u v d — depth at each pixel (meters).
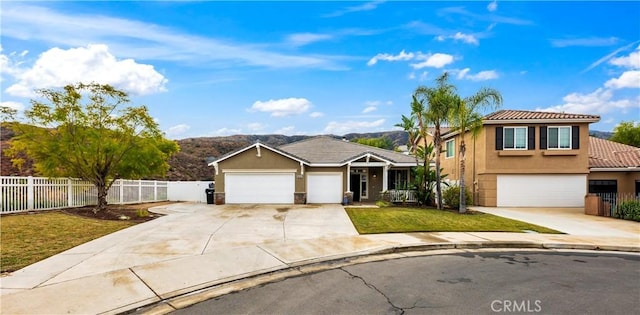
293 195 20.91
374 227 11.91
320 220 13.54
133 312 4.93
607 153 22.23
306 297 5.59
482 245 9.70
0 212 12.03
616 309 5.22
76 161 14.27
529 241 10.01
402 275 6.84
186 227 11.61
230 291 5.86
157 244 8.92
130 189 19.16
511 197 19.92
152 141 15.73
